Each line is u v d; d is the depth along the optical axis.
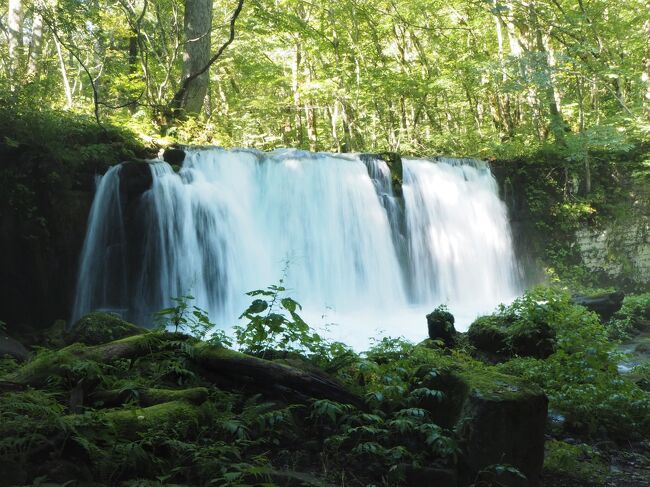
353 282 17.00
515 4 11.77
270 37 26.28
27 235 13.17
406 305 17.64
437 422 5.50
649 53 25.45
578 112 27.88
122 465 4.18
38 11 13.88
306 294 16.09
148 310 14.12
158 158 15.64
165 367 5.68
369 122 29.22
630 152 24.25
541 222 21.84
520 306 10.45
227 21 25.84
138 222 14.08
